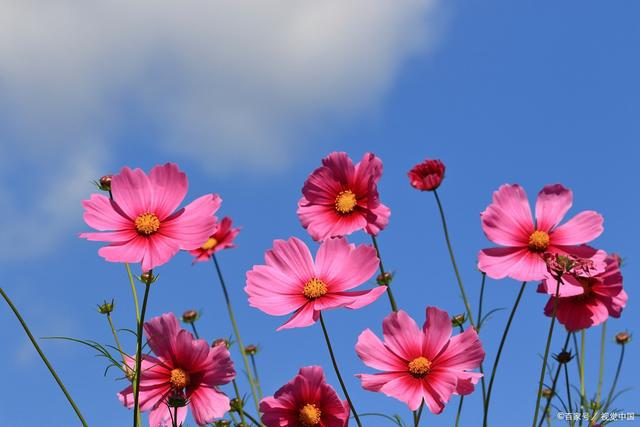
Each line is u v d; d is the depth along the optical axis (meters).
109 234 0.76
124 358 0.78
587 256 0.79
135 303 0.83
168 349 0.78
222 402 0.78
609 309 0.83
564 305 0.83
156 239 0.76
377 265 0.78
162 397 0.78
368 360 0.76
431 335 0.77
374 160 0.84
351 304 0.76
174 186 0.78
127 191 0.78
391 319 0.77
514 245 0.80
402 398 0.75
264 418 0.79
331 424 0.78
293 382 0.78
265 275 0.79
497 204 0.81
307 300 0.78
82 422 0.74
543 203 0.82
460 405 0.84
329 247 0.80
